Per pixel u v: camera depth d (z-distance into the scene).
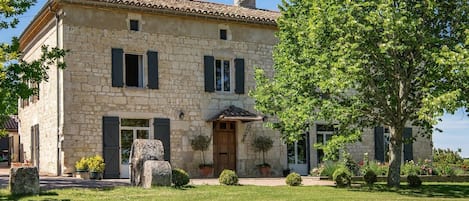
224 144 21.06
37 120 21.66
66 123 18.05
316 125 22.72
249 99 21.38
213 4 22.70
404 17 13.07
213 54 20.78
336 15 13.74
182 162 19.84
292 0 16.45
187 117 20.08
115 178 18.61
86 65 18.48
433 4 13.63
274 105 16.38
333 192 13.95
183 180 14.12
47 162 19.95
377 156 23.58
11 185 11.90
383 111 15.34
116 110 18.88
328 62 14.36
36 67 12.45
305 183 17.12
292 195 12.83
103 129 18.59
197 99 20.33
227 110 20.47
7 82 11.98
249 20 21.36
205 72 20.53
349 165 20.44
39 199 11.09
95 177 17.75
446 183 18.70
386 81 14.90
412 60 14.42
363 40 13.71
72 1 18.20
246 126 21.31
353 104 14.84
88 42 18.58
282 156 21.94
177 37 20.16
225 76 21.31
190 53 20.34
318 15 14.23
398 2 14.21
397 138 15.50
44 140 20.44
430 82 13.72
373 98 15.03
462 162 25.84
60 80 18.34
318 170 20.89
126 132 19.28
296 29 15.67
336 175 15.96
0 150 30.19
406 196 13.54
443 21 14.73
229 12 21.72
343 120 14.80
